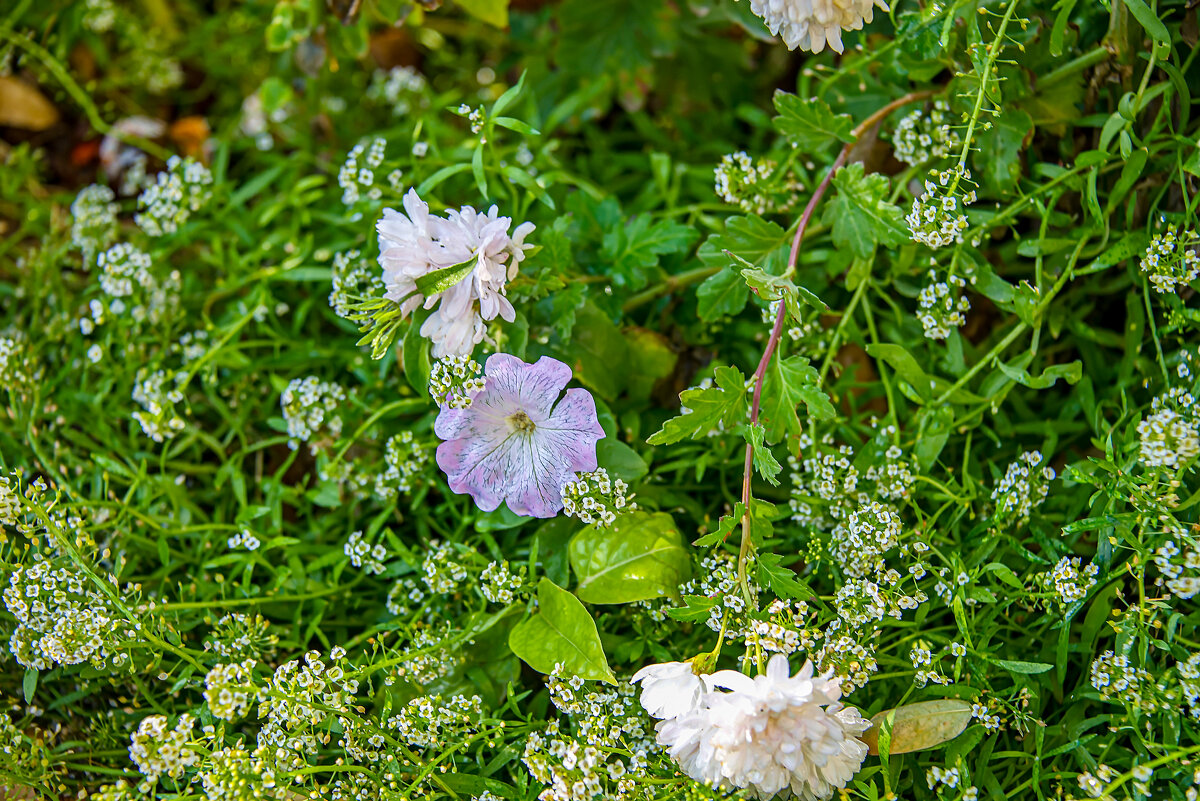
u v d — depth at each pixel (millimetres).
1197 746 639
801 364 685
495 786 679
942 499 722
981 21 730
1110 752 676
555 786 659
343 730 685
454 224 689
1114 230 735
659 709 651
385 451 769
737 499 752
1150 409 726
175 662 723
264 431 805
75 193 896
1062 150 751
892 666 703
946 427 720
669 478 759
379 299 702
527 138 819
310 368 807
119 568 712
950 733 673
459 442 700
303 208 826
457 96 876
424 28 915
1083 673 686
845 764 654
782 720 635
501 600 705
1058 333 753
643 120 862
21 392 772
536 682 729
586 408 687
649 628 714
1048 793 684
